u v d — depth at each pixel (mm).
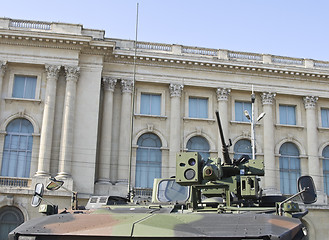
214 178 8281
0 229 31859
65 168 33031
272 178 38094
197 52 39406
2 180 32875
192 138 38438
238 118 39594
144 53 37594
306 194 7469
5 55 34656
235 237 6023
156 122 37781
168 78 38156
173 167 36750
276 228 6094
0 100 34344
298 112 40781
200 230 6254
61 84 35125
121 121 36875
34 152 33938
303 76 40438
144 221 6539
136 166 36750
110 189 34781
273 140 39188
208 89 39219
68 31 35594
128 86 37469
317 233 36906
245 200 9297
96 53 36094
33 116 34500
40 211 8367
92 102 35156
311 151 39688
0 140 33938
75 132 34344
